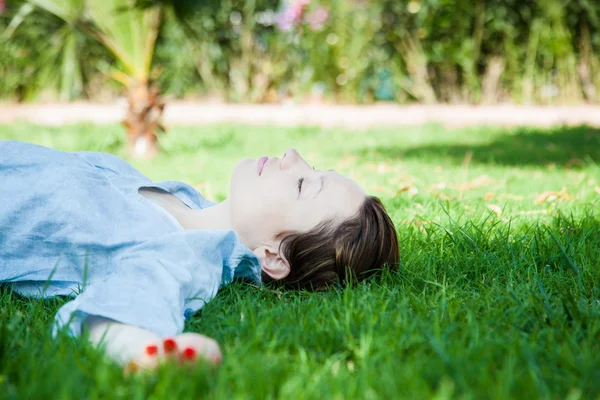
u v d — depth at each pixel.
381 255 2.16
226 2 10.66
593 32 10.54
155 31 6.12
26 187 2.02
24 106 10.50
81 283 1.99
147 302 1.63
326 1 10.84
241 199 2.13
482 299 1.94
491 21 10.52
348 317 1.64
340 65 11.04
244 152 6.46
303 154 6.23
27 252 2.00
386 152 6.32
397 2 10.56
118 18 5.91
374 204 2.19
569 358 1.44
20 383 1.31
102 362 1.35
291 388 1.25
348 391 1.26
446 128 8.88
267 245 2.11
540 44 10.50
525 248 2.46
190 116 9.94
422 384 1.28
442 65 10.92
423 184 4.21
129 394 1.25
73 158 2.17
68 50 7.76
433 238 2.62
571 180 4.32
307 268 2.10
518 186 4.07
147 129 6.19
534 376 1.30
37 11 6.18
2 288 2.04
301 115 10.20
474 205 3.33
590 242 2.55
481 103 11.00
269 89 11.35
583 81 10.83
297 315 1.76
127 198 2.08
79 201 2.00
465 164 5.32
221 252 1.97
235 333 1.66
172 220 2.09
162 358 1.38
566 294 1.89
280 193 2.10
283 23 10.93
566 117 9.74
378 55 10.96
